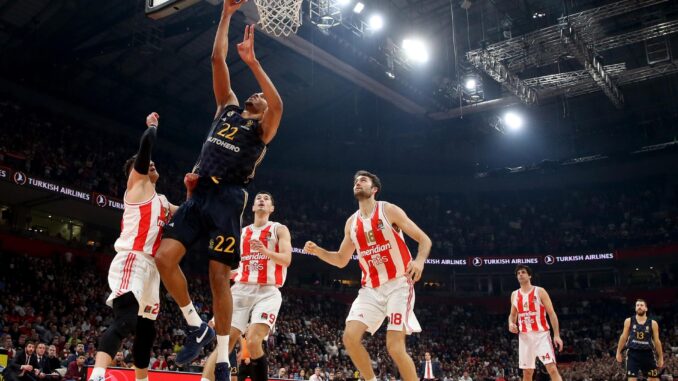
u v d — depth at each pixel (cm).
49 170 2430
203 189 460
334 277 3750
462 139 4050
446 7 2942
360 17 2308
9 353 1499
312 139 3881
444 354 3012
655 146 3631
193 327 465
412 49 2586
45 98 2945
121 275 493
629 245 3428
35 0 2333
